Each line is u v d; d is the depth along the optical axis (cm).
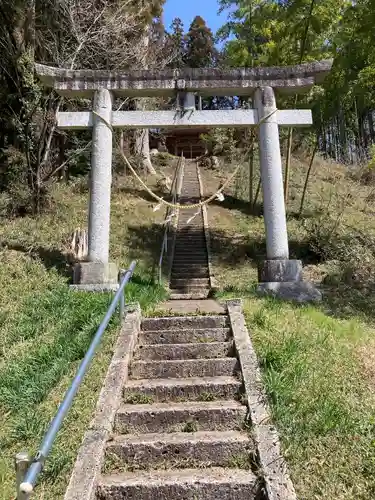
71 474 326
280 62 1332
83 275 826
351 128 2586
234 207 1719
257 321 571
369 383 443
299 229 1390
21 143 1395
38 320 658
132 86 892
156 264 1166
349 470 329
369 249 1130
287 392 402
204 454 361
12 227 1153
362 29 1103
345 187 1953
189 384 446
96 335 390
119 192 1686
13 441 384
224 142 2469
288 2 1268
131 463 359
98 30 1302
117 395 421
